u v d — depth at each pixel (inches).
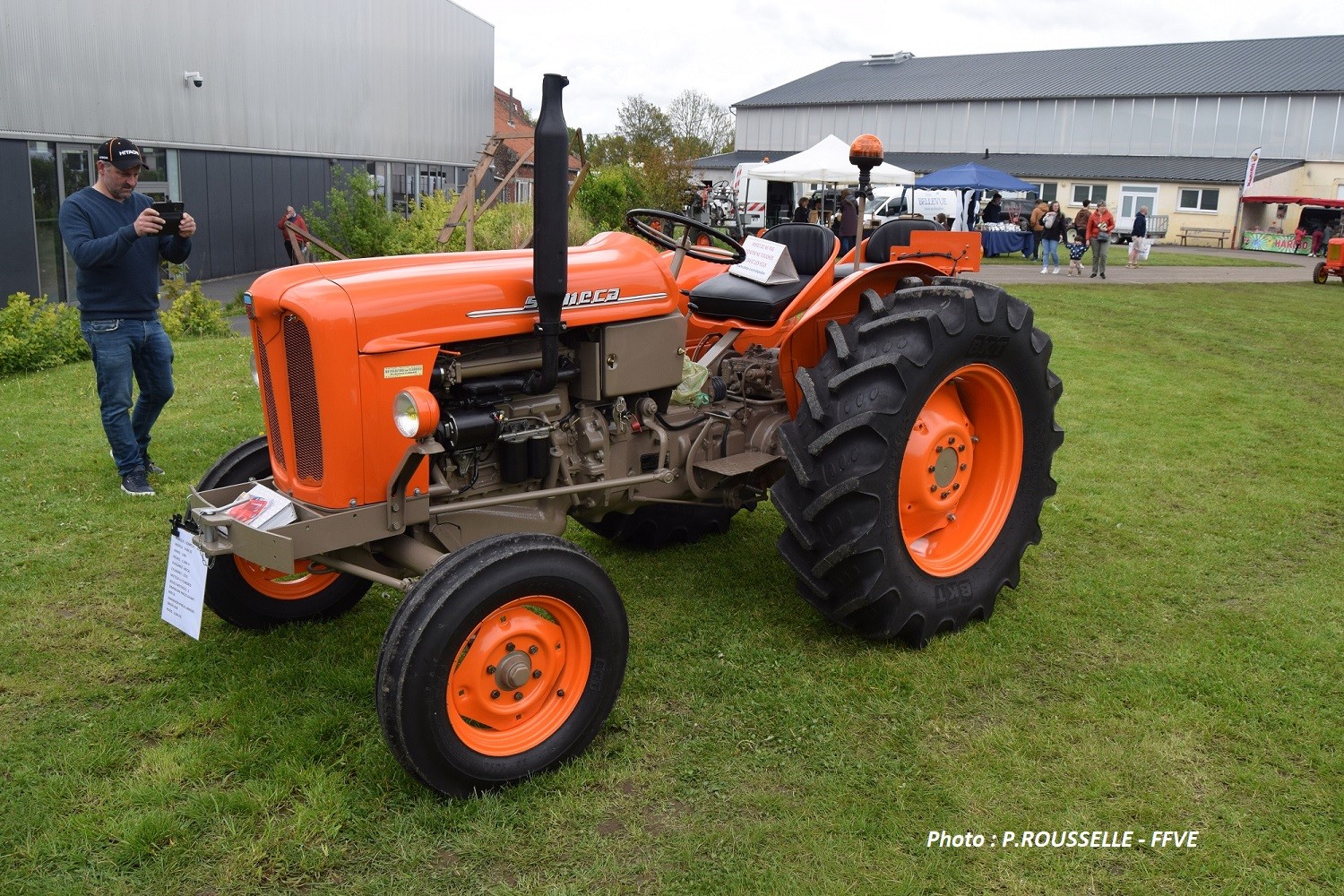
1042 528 171.8
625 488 127.5
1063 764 103.0
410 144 826.2
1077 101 1555.1
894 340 123.1
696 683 118.2
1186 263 857.5
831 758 103.8
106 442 208.5
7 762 99.9
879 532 118.6
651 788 98.7
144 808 93.4
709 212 778.2
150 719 107.6
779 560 158.2
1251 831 92.9
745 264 156.4
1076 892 85.5
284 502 106.1
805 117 1809.8
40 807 93.0
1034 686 119.3
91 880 84.4
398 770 99.7
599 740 106.8
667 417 134.3
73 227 163.5
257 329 107.1
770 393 146.6
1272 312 474.6
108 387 170.9
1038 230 732.7
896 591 122.0
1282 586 148.3
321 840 89.8
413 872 86.6
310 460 104.9
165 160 532.7
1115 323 418.0
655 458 131.6
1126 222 1435.8
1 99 418.0
